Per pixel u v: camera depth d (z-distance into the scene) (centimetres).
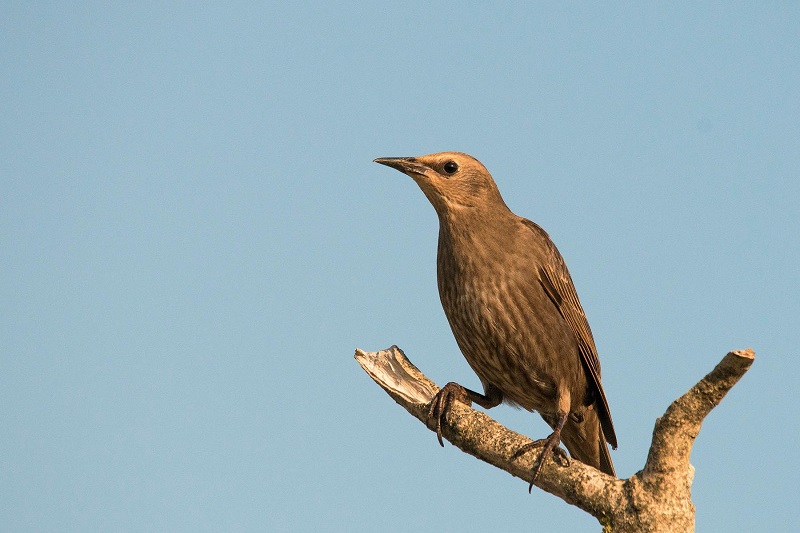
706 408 802
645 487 840
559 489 907
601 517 864
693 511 834
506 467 963
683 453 823
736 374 779
